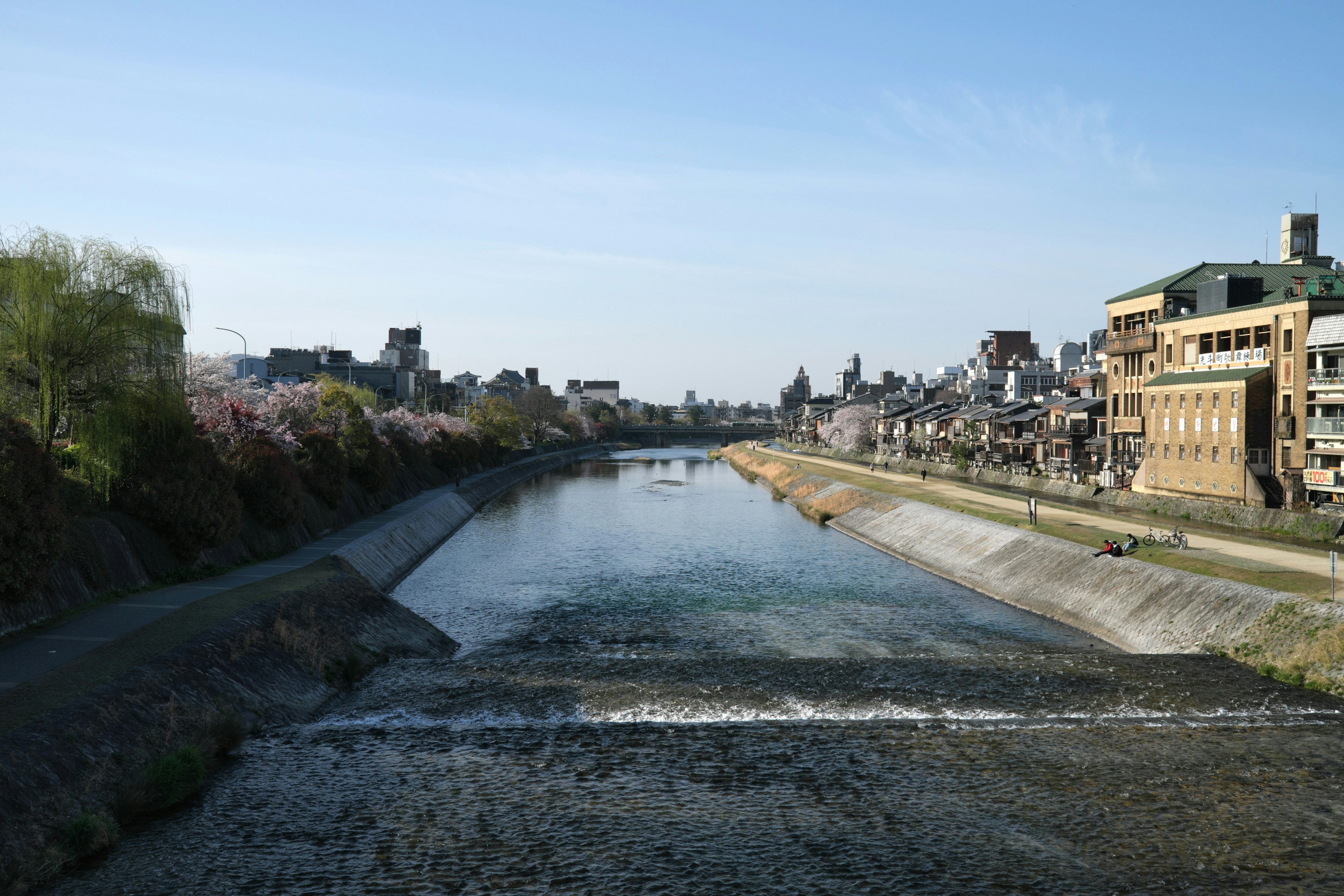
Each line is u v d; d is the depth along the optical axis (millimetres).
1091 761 30891
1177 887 23078
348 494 80812
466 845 25141
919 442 178375
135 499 47438
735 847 25125
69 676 29766
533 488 150500
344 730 33781
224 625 37156
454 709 36188
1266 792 28344
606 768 30422
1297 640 39625
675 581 64938
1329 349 70062
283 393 93438
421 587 62344
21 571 34219
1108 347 101625
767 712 35875
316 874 23484
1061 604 53844
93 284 44250
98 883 22750
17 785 23359
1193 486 83625
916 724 34469
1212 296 85250
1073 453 111062
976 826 26344
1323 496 70562
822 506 112375
